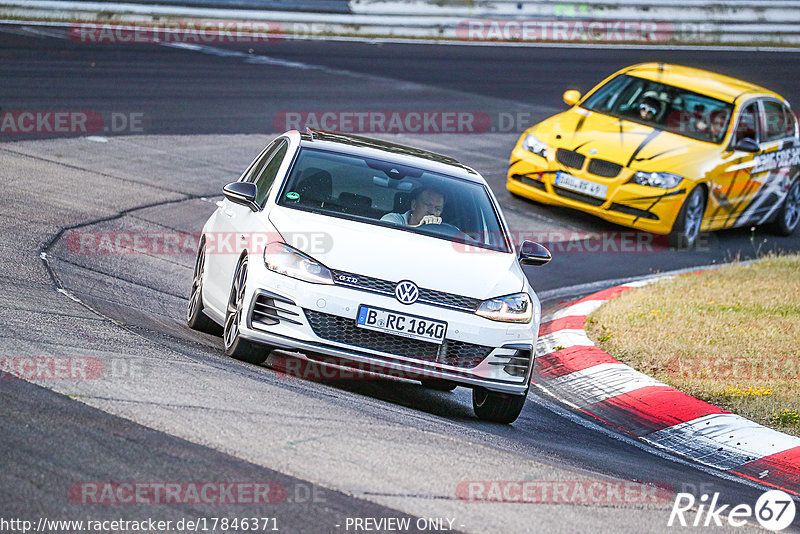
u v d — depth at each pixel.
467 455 19.83
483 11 101.56
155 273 34.47
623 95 53.47
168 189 45.34
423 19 98.69
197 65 72.88
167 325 27.89
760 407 28.89
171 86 65.19
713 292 41.22
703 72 56.94
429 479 17.84
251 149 54.16
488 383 23.78
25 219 36.47
